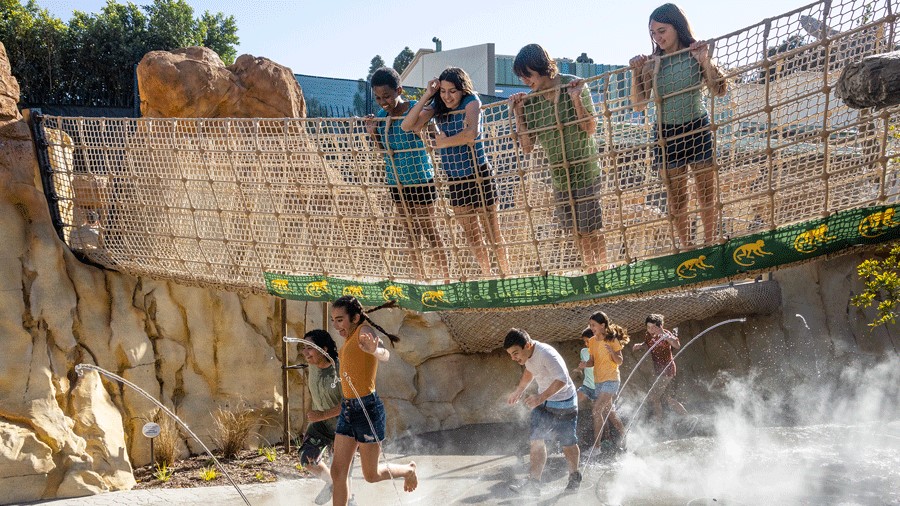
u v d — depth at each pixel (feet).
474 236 20.98
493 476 26.32
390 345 34.86
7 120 27.07
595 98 18.83
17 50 93.45
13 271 25.85
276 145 24.35
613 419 29.55
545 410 23.79
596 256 19.61
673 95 17.11
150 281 29.58
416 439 32.78
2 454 22.86
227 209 25.29
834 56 16.99
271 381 31.40
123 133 27.40
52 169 28.17
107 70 97.35
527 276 20.30
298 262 24.59
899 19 15.20
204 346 30.17
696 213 18.54
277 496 23.86
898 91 13.39
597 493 23.31
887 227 16.10
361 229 23.09
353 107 48.96
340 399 21.27
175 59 33.37
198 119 25.39
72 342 26.48
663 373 33.17
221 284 26.22
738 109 18.21
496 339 35.55
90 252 28.48
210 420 29.53
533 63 18.69
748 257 17.49
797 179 18.04
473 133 19.57
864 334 45.98
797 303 45.78
